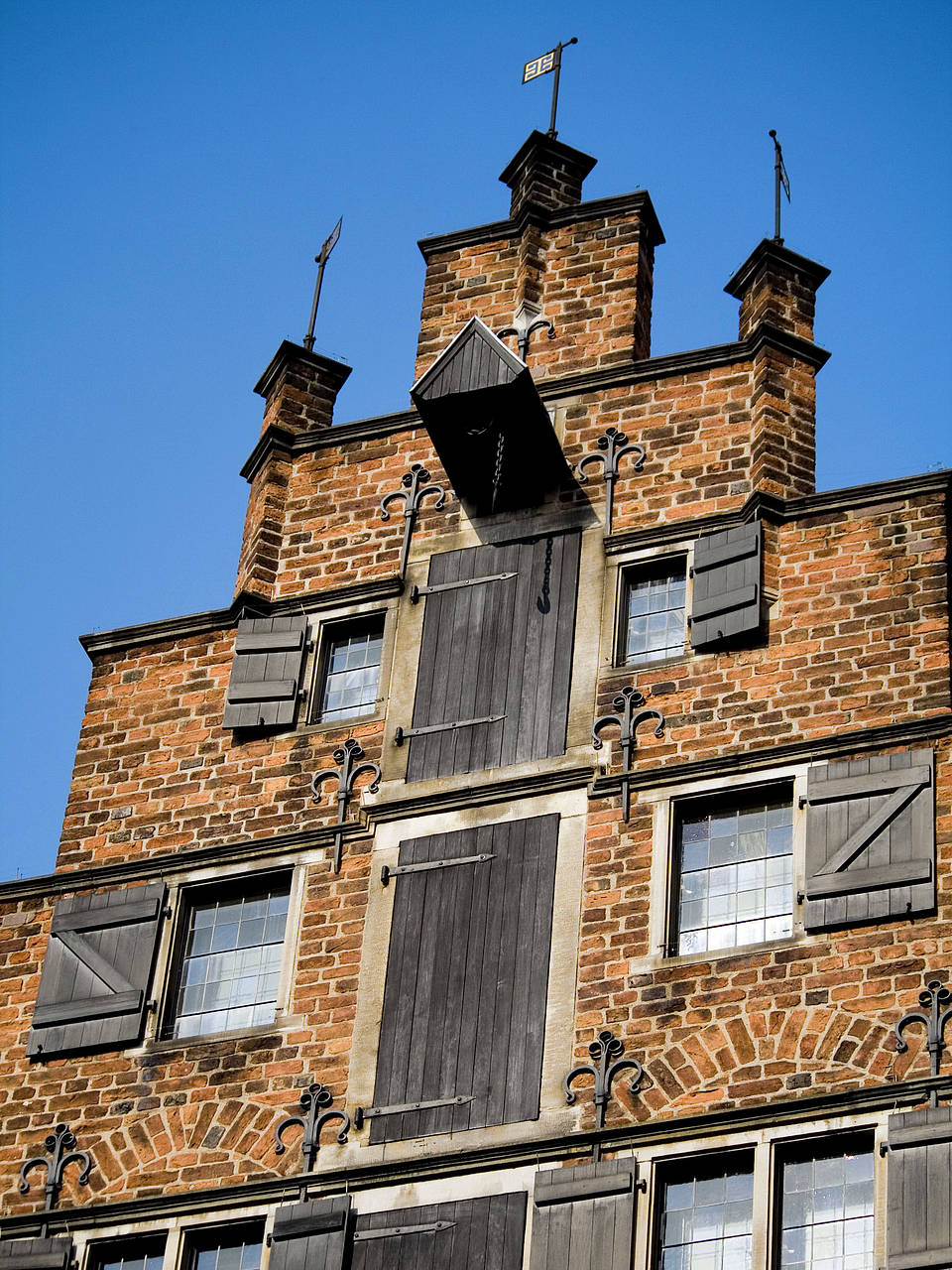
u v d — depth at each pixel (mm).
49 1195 21547
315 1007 21734
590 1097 20453
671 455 23938
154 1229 21078
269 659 23922
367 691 23672
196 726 23875
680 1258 19641
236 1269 20812
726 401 24109
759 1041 20234
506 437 23984
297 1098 21328
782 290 24672
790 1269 19312
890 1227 18938
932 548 22375
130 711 24156
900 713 21547
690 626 22656
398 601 24000
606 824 21781
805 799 21266
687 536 23312
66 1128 21859
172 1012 22359
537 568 23656
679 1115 20141
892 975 20172
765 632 22359
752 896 21141
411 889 22062
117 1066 22062
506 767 22469
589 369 24656
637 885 21344
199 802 23375
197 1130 21484
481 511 24328
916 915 20391
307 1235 20453
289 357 26047
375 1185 20609
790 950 20547
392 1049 21266
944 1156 19094
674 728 22141
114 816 23578
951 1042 19766
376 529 24625
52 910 23203
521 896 21641
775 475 23344
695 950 21047
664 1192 19938
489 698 22969
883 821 20859
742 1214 19656
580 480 24078
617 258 25500
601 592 23266
